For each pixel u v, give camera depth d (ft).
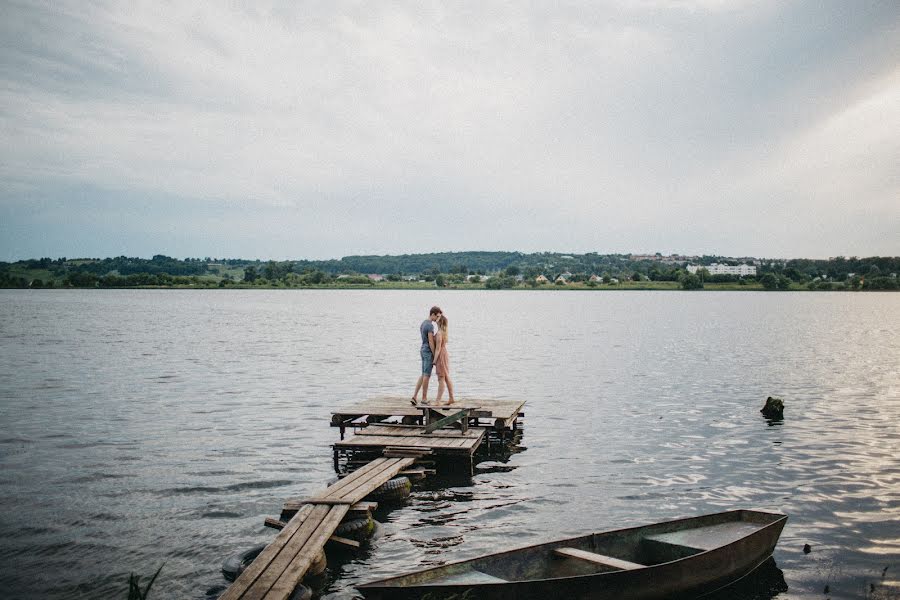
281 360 138.31
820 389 98.99
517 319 318.04
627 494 48.52
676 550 33.63
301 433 68.13
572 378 111.86
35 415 76.54
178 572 34.65
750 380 109.29
